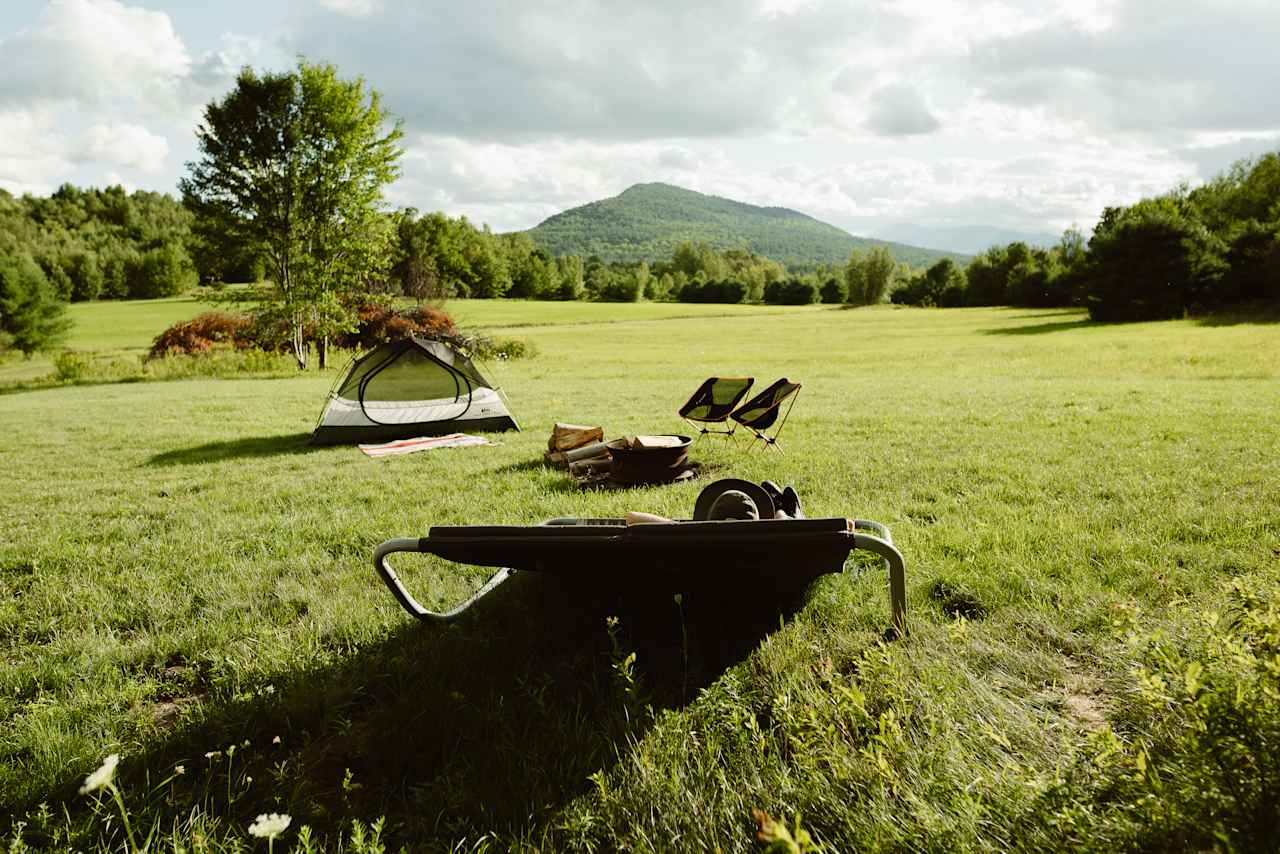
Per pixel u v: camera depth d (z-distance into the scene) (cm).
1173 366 2011
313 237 2634
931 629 323
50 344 4500
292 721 277
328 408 1063
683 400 1490
